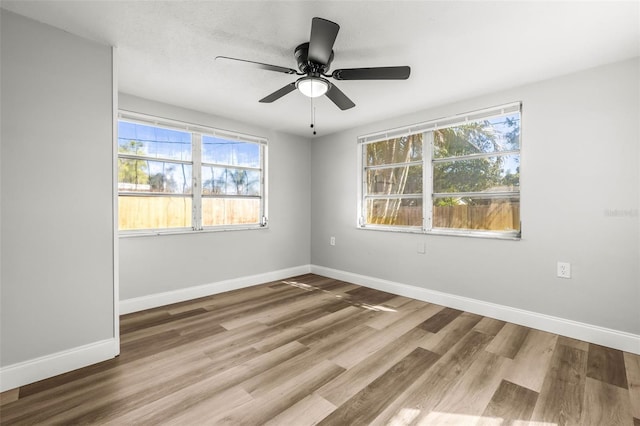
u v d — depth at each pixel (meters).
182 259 3.39
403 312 3.02
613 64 2.27
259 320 2.81
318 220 4.67
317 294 3.64
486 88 2.77
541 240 2.61
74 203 1.99
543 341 2.38
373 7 1.68
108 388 1.76
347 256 4.24
